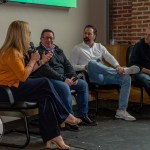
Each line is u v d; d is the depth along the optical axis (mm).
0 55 2982
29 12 4211
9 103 2951
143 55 4500
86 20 5188
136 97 4707
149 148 3004
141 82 4297
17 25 2969
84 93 3824
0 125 3121
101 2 5496
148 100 4652
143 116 4355
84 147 3039
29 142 3154
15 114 3492
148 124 3916
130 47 4840
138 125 3865
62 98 3426
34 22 4293
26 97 2980
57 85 3438
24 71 2898
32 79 3025
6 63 2926
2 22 3867
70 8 4855
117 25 5578
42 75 3520
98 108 4715
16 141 3232
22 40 2965
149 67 4492
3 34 3889
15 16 4023
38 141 3234
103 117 4281
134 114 4473
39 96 2949
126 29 5477
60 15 4691
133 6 5262
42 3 4277
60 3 4547
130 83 4156
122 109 4180
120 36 5559
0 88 2965
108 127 3766
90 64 4059
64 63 3906
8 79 2971
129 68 4148
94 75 4066
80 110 3857
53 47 3809
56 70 3750
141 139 3293
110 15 5633
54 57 3779
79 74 4160
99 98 5043
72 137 3355
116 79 4141
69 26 4859
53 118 2904
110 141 3223
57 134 2910
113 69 4113
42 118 2906
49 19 4516
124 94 4148
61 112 2969
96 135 3434
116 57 4910
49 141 2947
